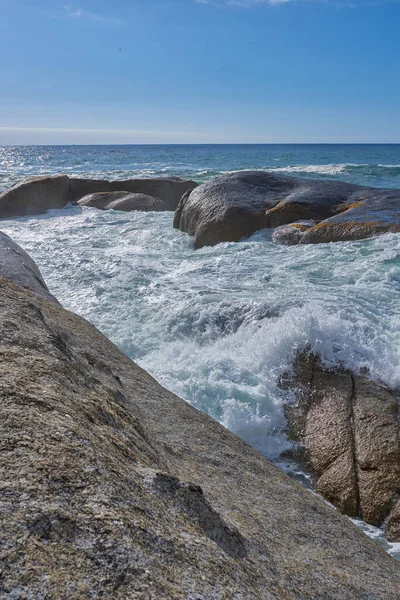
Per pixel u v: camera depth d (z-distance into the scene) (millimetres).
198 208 13062
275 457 4785
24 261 6066
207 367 5652
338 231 10602
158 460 1895
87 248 12031
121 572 1084
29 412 1523
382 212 11211
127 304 7793
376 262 8844
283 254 10164
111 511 1233
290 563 1792
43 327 2453
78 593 994
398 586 2094
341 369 5570
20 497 1163
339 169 30047
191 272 9344
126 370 3398
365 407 4980
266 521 2102
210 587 1188
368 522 4047
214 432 2938
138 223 15188
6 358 1902
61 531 1120
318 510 2500
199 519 1493
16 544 1045
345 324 6098
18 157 77375
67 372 2051
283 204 12180
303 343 5832
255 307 6906
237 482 2416
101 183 20531
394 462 4336
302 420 5082
